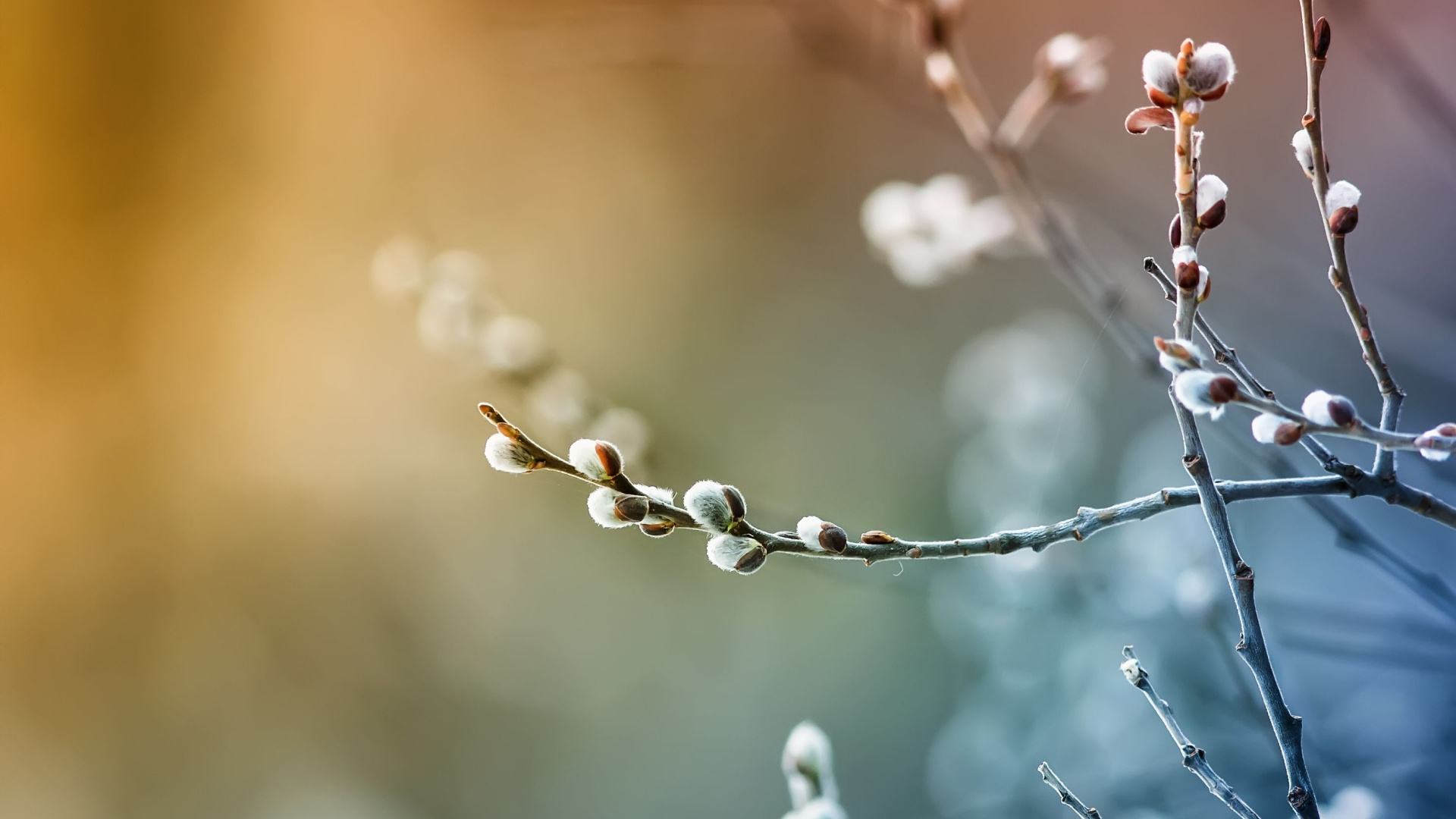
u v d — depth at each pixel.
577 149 2.86
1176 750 1.64
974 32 2.58
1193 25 2.53
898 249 1.45
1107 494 2.15
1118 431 2.32
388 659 2.64
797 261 2.83
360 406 2.73
